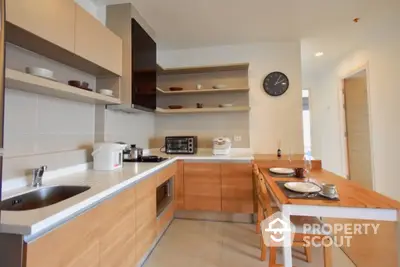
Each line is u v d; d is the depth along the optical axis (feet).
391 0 7.90
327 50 12.77
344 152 14.51
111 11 7.84
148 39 9.10
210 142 11.75
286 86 11.32
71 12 5.09
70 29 5.05
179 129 12.04
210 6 8.10
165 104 12.16
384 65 9.61
